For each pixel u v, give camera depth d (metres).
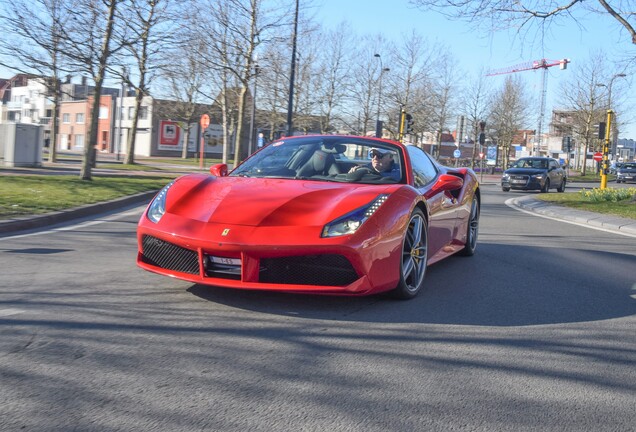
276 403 2.68
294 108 37.50
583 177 46.47
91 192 12.49
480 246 7.90
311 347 3.43
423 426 2.53
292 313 4.08
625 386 3.10
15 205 9.34
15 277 4.92
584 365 3.38
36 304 4.09
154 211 4.37
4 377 2.83
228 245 3.82
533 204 16.11
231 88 31.16
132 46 15.28
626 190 17.88
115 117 57.59
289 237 3.83
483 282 5.53
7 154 20.56
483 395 2.89
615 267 6.74
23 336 3.41
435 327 3.97
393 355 3.37
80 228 8.23
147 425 2.42
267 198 4.22
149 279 4.93
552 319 4.34
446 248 5.91
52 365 3.00
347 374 3.06
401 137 30.69
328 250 3.81
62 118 69.81
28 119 68.44
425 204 4.85
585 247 8.35
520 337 3.85
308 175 5.05
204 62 23.02
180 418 2.49
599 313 4.58
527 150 86.12
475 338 3.78
